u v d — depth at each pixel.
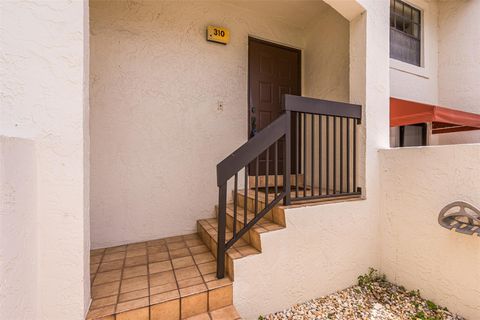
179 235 2.97
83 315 1.36
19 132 1.23
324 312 1.98
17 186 1.07
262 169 3.56
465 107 3.68
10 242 1.01
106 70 2.62
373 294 2.25
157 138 2.86
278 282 1.96
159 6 2.84
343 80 3.19
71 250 1.33
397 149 2.38
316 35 3.65
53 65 1.29
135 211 2.76
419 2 3.72
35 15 1.26
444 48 3.90
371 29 2.46
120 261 2.21
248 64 3.46
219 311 1.67
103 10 2.60
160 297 1.60
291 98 2.08
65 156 1.32
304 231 2.08
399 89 3.51
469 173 1.88
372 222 2.50
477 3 3.53
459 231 1.82
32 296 1.21
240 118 3.33
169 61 2.90
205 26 3.09
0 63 1.20
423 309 2.04
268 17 3.55
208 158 3.13
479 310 1.83
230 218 2.60
